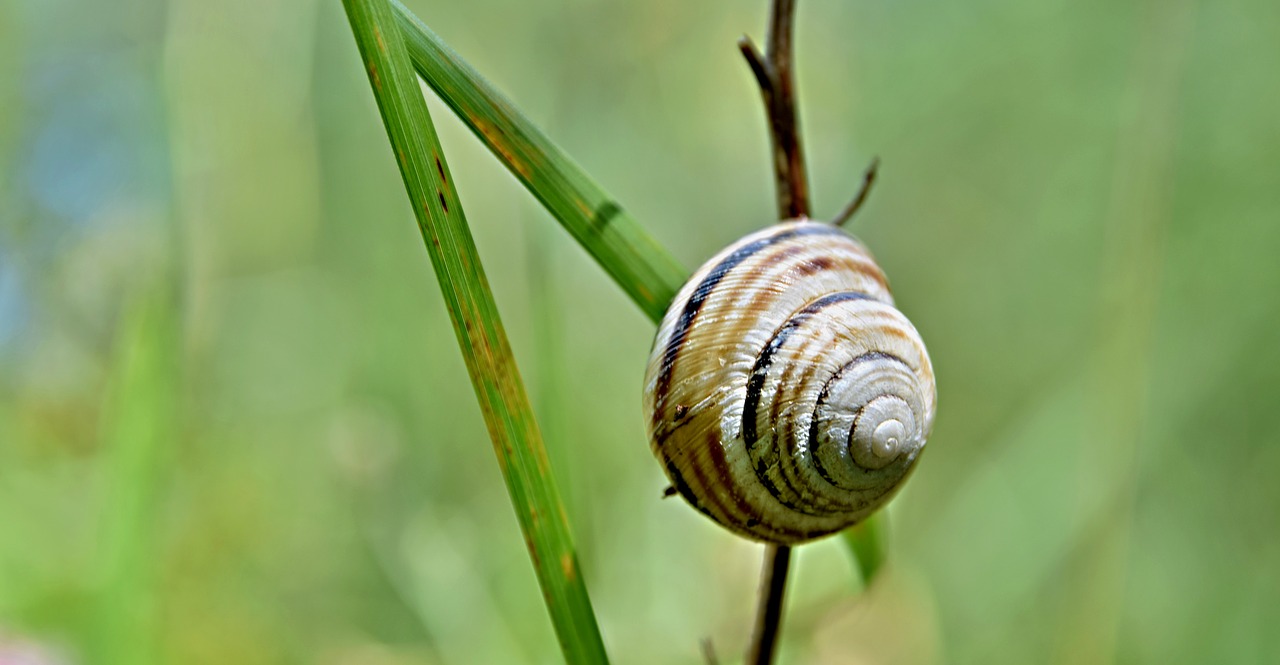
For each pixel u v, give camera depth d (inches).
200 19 12.0
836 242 8.2
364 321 13.1
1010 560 12.7
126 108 12.9
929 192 18.0
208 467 11.6
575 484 9.9
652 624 10.1
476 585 10.6
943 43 17.9
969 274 17.6
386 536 10.9
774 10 8.1
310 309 13.1
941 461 15.3
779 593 8.2
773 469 8.0
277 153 12.9
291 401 12.7
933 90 17.9
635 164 15.2
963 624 12.2
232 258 12.7
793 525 8.0
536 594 10.4
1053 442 13.1
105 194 12.5
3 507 10.7
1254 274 14.1
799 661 9.8
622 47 14.7
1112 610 10.4
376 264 13.1
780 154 8.2
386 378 12.8
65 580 10.2
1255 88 14.6
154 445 9.5
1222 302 14.2
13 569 10.2
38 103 12.5
